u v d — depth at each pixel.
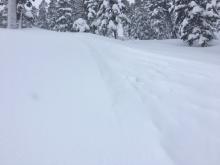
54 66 5.38
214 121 3.74
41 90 4.16
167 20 36.75
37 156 2.63
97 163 2.62
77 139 2.99
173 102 4.30
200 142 3.18
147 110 3.89
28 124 3.17
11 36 8.20
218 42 23.08
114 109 3.81
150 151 2.88
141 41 25.31
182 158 2.83
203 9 21.61
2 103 3.57
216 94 4.81
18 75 4.61
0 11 30.97
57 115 3.47
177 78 5.66
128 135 3.16
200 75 6.02
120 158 2.73
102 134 3.13
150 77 5.56
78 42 8.74
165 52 11.12
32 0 25.45
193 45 22.22
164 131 3.34
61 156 2.67
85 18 32.97
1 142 2.75
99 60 6.41
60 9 36.22
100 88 4.52
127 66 6.30
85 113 3.60
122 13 26.34
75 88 4.41
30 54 6.04
